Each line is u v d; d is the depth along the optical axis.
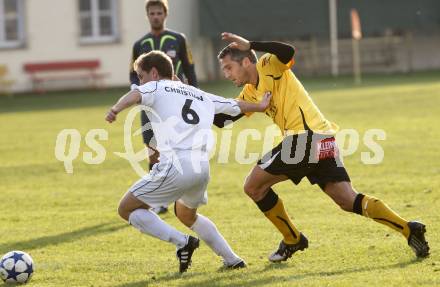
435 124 51.44
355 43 94.06
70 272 20.45
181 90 19.23
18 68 96.12
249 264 20.62
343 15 102.62
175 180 18.75
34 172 39.44
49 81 96.88
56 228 26.59
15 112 73.50
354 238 23.00
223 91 83.88
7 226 27.19
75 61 96.94
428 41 112.81
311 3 101.75
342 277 18.55
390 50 110.94
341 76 106.19
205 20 100.56
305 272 19.44
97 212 29.19
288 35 102.00
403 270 18.88
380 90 80.25
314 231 24.27
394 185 31.81
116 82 98.94
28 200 32.16
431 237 22.59
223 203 29.75
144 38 29.66
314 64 109.12
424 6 103.88
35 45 96.50
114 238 24.73
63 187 34.97
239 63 20.16
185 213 19.95
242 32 101.00
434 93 73.44
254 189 20.09
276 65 19.88
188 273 19.80
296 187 32.09
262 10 101.12
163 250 22.88
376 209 19.66
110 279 19.59
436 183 31.73
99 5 98.25
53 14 96.81
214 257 21.66
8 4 95.69
